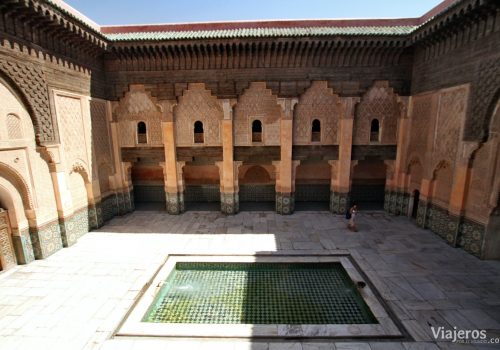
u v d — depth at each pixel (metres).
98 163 8.20
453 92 6.59
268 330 4.13
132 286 5.23
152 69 8.40
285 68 8.23
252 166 10.43
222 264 6.22
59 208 6.69
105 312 4.51
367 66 8.22
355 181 10.46
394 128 8.73
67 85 6.81
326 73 8.27
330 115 8.63
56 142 6.46
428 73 7.52
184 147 8.98
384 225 8.18
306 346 3.85
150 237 7.50
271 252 6.57
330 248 6.72
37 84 5.91
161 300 5.07
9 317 4.41
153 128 8.89
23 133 5.71
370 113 8.62
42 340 3.95
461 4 5.68
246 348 3.83
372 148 8.87
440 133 7.09
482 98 5.73
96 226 8.05
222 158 8.97
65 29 6.36
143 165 10.54
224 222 8.60
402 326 4.15
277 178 9.13
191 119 8.77
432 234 7.50
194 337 4.04
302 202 10.51
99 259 6.29
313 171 10.43
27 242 6.05
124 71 8.45
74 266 5.98
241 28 8.55
